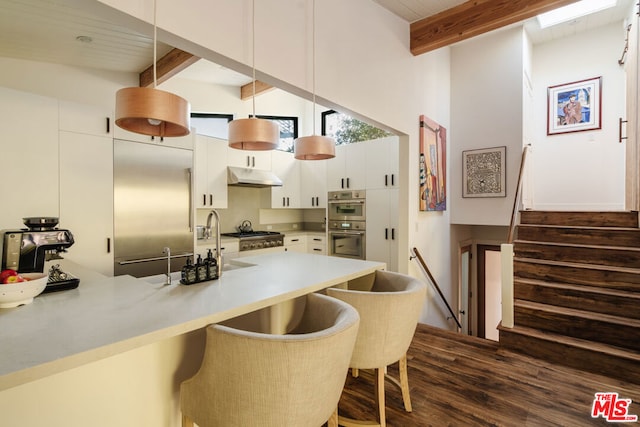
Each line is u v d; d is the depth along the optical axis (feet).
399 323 5.75
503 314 10.02
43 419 3.68
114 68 11.09
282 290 5.33
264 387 3.65
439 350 9.57
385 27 10.93
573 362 8.67
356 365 5.73
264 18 6.87
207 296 4.96
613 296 9.46
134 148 10.02
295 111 19.10
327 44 8.51
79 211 8.89
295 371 3.62
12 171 7.82
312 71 8.03
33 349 3.08
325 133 19.38
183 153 11.19
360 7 9.79
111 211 9.51
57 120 8.55
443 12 11.41
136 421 4.39
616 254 10.84
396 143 14.82
